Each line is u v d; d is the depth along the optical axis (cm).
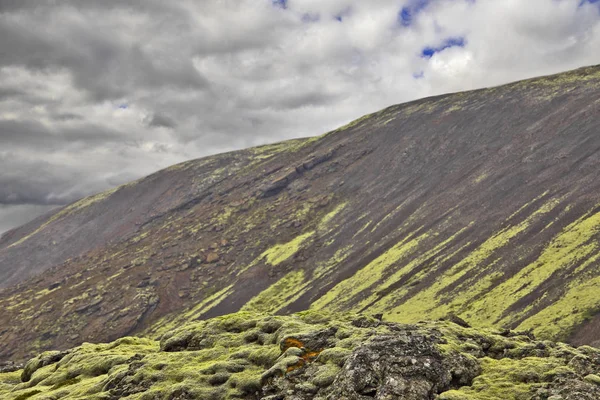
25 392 4612
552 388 2770
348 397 2664
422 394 2625
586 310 17150
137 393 3628
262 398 3066
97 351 5594
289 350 3522
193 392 3397
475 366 3169
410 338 2988
